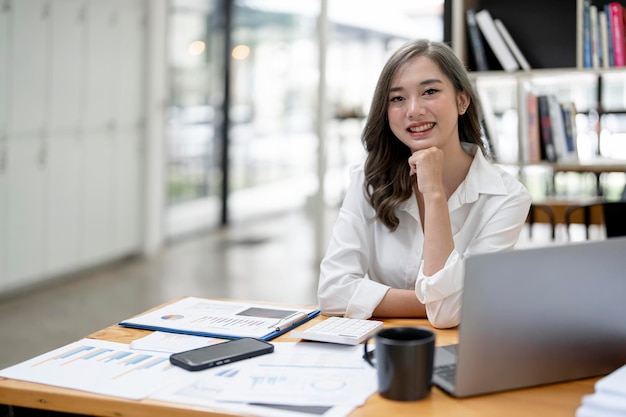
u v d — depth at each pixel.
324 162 6.25
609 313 1.29
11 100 4.93
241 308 1.78
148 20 6.48
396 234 1.94
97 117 5.85
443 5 3.39
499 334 1.20
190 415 1.14
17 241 5.07
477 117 1.96
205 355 1.36
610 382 1.10
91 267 6.00
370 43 8.82
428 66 1.79
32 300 4.95
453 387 1.21
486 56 3.46
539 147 3.33
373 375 1.29
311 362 1.36
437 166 1.71
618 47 3.22
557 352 1.26
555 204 3.83
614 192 5.93
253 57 8.27
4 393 1.25
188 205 7.52
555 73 3.29
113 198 6.14
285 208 9.21
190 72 7.34
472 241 1.85
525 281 1.21
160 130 6.75
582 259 1.25
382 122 1.88
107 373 1.31
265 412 1.12
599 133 4.30
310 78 9.01
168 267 6.08
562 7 3.40
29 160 5.13
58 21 5.31
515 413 1.14
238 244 7.15
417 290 1.65
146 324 1.62
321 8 6.12
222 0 7.80
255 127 8.47
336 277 1.82
